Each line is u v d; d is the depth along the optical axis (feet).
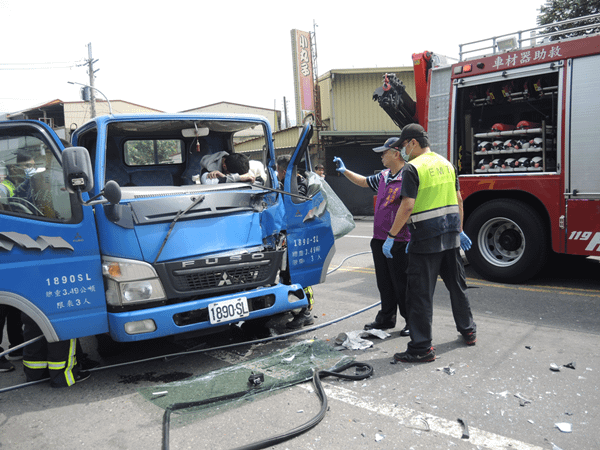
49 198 11.09
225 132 17.12
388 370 11.48
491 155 20.18
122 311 11.52
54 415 10.14
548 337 13.10
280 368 11.93
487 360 11.73
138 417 9.82
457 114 21.20
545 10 53.21
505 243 19.93
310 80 63.26
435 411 9.32
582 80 17.20
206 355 13.38
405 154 12.33
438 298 17.95
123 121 13.33
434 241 11.51
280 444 8.41
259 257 12.76
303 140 13.75
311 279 14.38
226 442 8.61
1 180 10.85
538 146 18.66
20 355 14.08
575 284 19.02
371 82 65.36
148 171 17.03
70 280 11.14
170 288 11.64
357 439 8.47
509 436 8.32
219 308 11.94
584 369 10.92
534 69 18.47
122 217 11.35
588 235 17.28
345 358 12.32
